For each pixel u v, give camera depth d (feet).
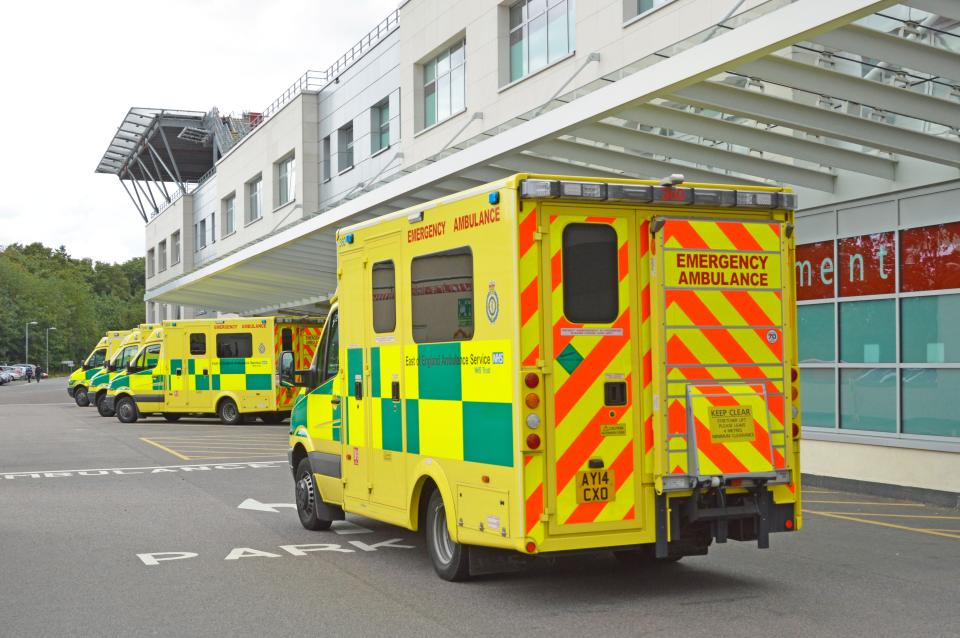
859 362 44.09
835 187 45.03
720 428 23.54
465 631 21.22
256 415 97.86
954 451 38.91
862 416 43.98
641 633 20.90
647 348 23.68
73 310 500.74
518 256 22.61
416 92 90.89
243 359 91.81
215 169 169.27
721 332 24.06
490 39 76.95
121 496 43.65
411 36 90.79
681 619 22.04
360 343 29.81
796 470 24.62
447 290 25.23
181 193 196.75
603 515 23.06
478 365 23.91
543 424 22.57
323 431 32.63
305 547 31.32
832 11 28.94
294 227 74.59
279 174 137.18
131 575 27.25
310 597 24.52
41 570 27.96
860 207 44.06
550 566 28.04
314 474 33.24
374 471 29.07
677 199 23.66
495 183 23.38
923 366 40.96
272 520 36.76
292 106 127.65
